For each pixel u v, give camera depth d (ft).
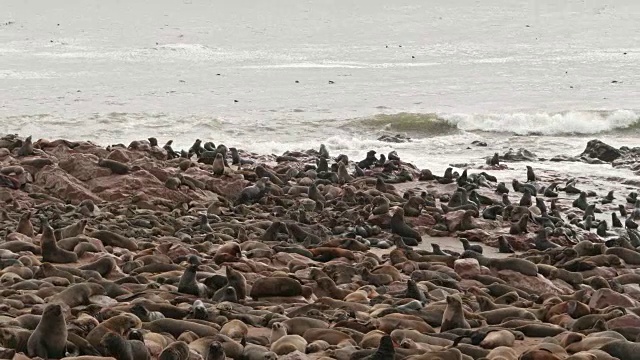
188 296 181.27
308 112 586.04
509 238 289.53
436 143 501.97
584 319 180.04
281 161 420.36
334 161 427.33
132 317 150.51
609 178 405.80
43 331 135.54
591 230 322.75
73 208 288.30
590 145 464.24
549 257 260.42
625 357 155.33
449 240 295.89
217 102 619.67
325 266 220.02
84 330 147.74
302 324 162.40
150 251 229.86
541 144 503.20
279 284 192.54
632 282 240.94
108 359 129.18
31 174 322.14
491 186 381.40
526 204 343.67
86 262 214.69
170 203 308.40
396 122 544.62
